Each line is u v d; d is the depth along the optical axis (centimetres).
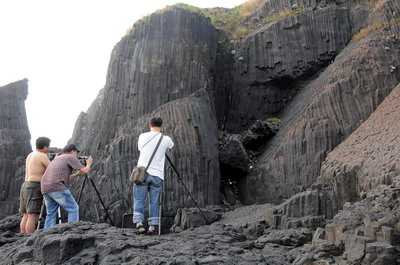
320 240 838
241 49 2052
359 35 1870
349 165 1186
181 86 1698
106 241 639
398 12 1780
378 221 779
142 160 811
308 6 2094
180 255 612
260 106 1989
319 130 1484
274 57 1984
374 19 1866
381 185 948
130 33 1836
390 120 1294
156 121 855
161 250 639
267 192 1531
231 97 2014
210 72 1895
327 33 1995
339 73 1609
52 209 862
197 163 1529
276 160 1541
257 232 1062
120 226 1450
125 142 1569
